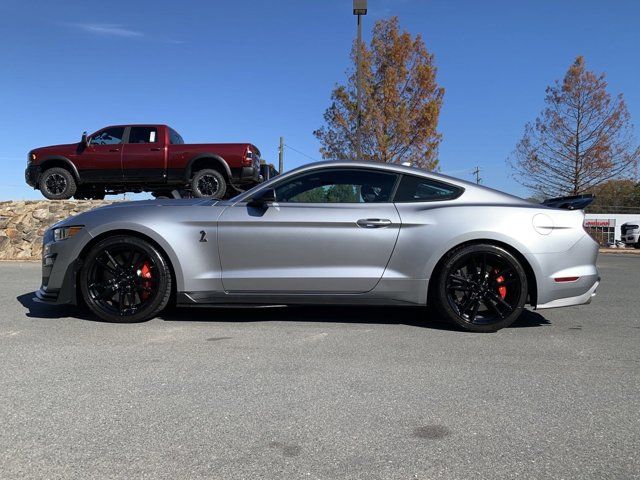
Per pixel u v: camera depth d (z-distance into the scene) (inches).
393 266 186.9
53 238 194.7
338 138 788.0
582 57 906.7
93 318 202.5
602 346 171.8
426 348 167.2
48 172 471.2
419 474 92.5
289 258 187.2
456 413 117.6
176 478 91.0
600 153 890.7
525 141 959.0
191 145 471.2
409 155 767.1
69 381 134.9
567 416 116.6
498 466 95.4
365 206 189.6
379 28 762.8
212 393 127.7
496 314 187.3
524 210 188.1
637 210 1545.3
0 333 180.1
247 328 190.2
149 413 116.2
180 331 184.7
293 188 194.1
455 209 187.6
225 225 187.5
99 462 95.8
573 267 188.2
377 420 113.7
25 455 98.0
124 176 475.2
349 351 163.0
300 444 103.0
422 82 754.8
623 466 95.9
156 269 189.6
